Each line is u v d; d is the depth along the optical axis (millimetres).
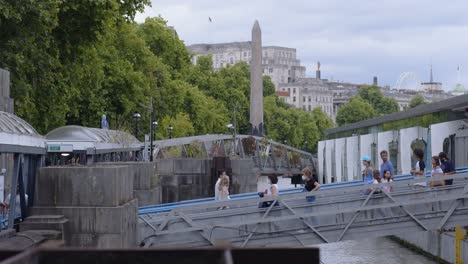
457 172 30672
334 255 42406
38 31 39125
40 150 21453
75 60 45969
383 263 39219
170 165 51156
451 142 46406
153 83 81875
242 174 53531
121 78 69000
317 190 26484
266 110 166000
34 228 18969
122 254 6496
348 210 25234
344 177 78000
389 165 27516
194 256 6531
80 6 42969
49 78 42219
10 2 36938
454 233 38156
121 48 77188
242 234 25500
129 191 21922
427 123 52406
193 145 67375
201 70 141000
